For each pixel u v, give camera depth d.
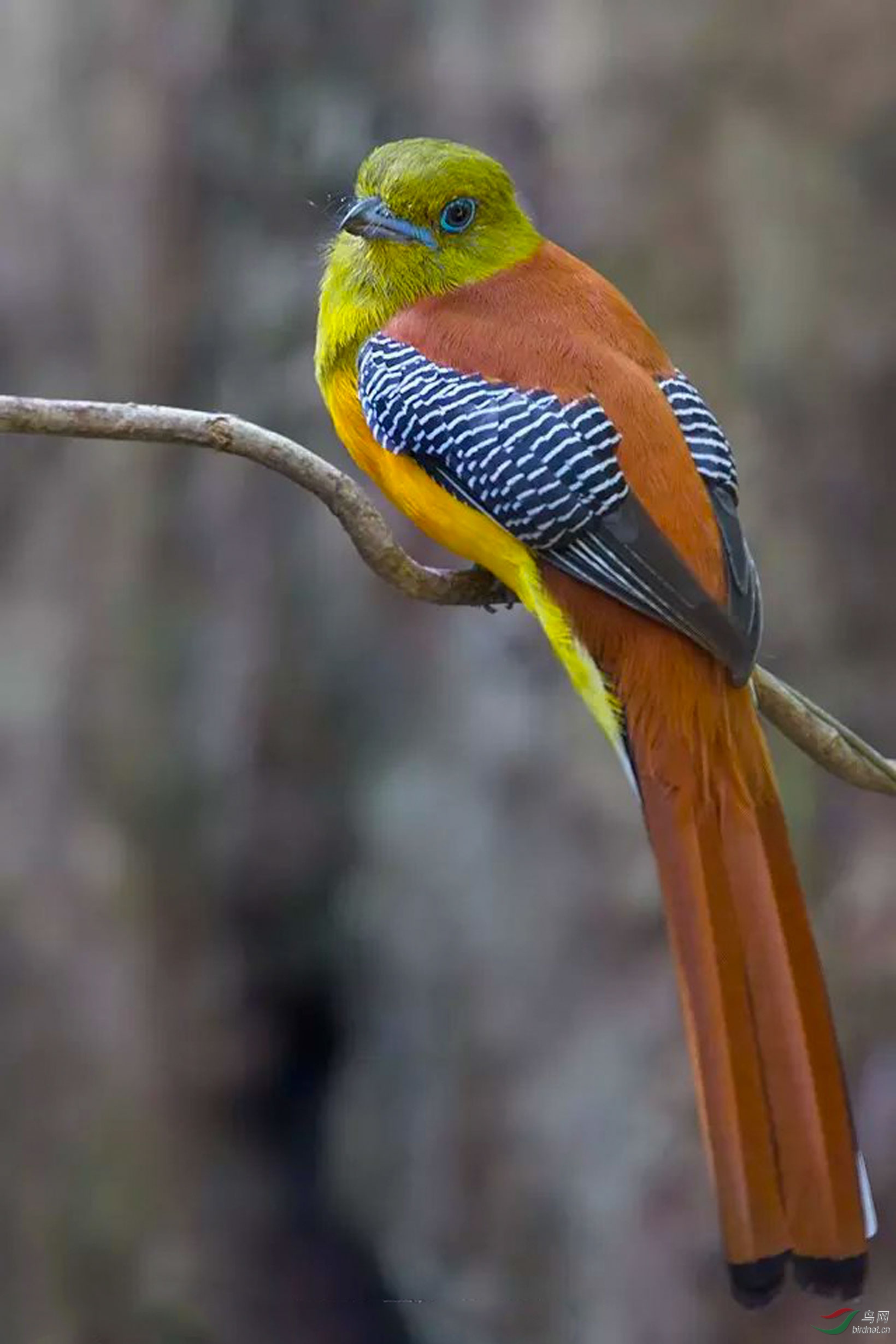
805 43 13.02
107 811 15.42
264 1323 15.33
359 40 14.54
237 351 15.12
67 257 15.24
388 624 14.80
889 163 13.05
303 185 14.84
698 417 8.20
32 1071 15.39
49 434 7.23
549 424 7.96
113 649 15.38
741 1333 12.80
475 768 14.04
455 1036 14.26
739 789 7.46
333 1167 15.43
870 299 13.07
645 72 13.12
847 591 13.12
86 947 15.45
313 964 15.55
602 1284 13.47
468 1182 14.21
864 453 13.08
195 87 14.92
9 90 15.24
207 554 15.35
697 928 7.11
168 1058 15.58
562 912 13.69
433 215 8.60
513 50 13.59
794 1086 6.64
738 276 13.08
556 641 7.92
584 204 13.20
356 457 8.96
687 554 7.79
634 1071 13.41
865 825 13.05
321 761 15.30
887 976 12.62
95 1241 15.45
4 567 15.42
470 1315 14.19
